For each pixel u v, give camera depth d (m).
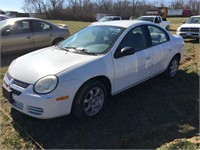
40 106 3.54
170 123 4.02
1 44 8.43
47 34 9.56
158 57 5.36
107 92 4.41
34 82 3.62
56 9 59.41
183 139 3.57
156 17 21.05
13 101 3.85
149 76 5.24
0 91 5.32
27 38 9.00
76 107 3.84
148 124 3.98
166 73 5.90
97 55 4.20
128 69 4.56
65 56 4.20
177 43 6.04
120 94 5.07
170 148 3.36
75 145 3.47
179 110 4.47
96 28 5.01
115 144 3.49
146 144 3.49
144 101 4.78
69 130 3.79
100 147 3.43
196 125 3.99
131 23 4.98
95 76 3.97
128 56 4.54
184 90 5.38
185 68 7.06
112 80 4.29
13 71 4.03
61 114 3.67
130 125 3.94
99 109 4.20
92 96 4.04
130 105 4.60
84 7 57.94
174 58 6.04
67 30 10.38
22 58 4.41
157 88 5.45
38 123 3.96
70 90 3.66
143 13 57.69
